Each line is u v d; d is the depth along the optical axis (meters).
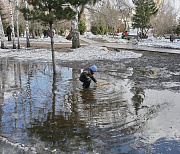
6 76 8.22
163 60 12.89
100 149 3.05
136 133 3.55
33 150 2.96
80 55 15.15
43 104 4.97
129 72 9.35
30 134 3.47
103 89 6.34
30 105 4.89
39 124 3.87
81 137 3.40
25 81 7.37
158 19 35.75
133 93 5.96
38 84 6.93
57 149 3.02
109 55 15.05
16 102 5.09
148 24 41.44
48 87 6.54
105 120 4.09
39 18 7.84
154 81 7.55
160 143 3.23
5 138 3.29
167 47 21.03
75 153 2.93
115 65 11.27
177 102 5.20
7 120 4.02
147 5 40.41
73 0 7.91
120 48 19.69
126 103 5.10
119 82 7.35
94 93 5.90
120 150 3.03
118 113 4.45
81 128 3.73
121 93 5.94
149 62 12.23
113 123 3.95
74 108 4.73
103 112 4.50
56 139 3.32
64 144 3.17
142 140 3.32
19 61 12.66
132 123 3.96
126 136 3.45
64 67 10.59
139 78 8.05
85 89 6.32
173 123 3.96
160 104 5.05
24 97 5.50
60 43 26.28
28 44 21.34
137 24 42.19
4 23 40.47
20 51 17.73
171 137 3.42
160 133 3.56
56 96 5.61
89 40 33.59
